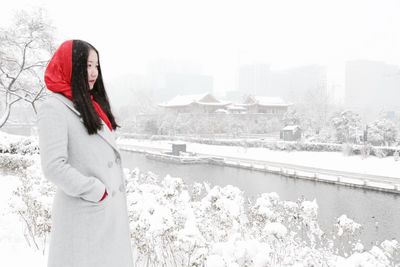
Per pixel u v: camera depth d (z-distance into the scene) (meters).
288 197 23.52
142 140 73.62
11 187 8.11
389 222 17.36
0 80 24.16
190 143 63.25
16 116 58.34
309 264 3.44
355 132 49.50
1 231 4.61
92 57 1.81
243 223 4.73
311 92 90.31
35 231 4.67
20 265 3.62
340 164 37.25
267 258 2.77
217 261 2.59
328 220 16.73
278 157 44.06
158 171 35.94
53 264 1.74
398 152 37.78
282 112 91.00
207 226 4.33
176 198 4.76
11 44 24.67
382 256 3.60
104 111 2.03
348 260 3.25
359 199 22.84
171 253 3.73
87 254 1.73
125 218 1.94
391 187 24.97
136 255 3.83
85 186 1.65
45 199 4.34
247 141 54.31
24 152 15.71
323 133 53.06
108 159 1.83
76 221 1.74
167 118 78.62
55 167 1.62
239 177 31.88
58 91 1.73
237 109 89.75
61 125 1.67
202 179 30.86
